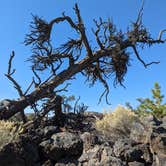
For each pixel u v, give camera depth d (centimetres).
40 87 1780
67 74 1873
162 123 1381
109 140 1323
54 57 1833
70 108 1675
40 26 1789
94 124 1553
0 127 1177
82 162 1167
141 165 1162
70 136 1253
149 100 1862
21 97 1716
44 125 1495
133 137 1307
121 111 1493
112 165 1106
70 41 1898
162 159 1164
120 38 1969
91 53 1958
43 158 1211
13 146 1119
